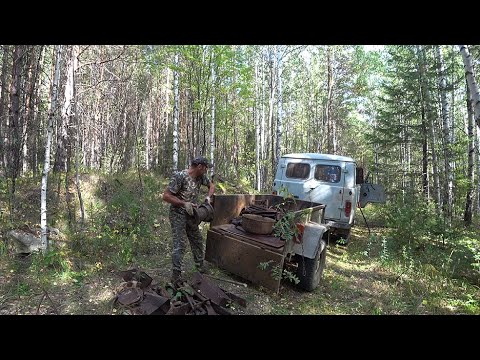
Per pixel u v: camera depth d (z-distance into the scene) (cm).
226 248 497
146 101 1828
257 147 1919
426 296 489
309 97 2858
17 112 695
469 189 1104
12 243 514
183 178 461
